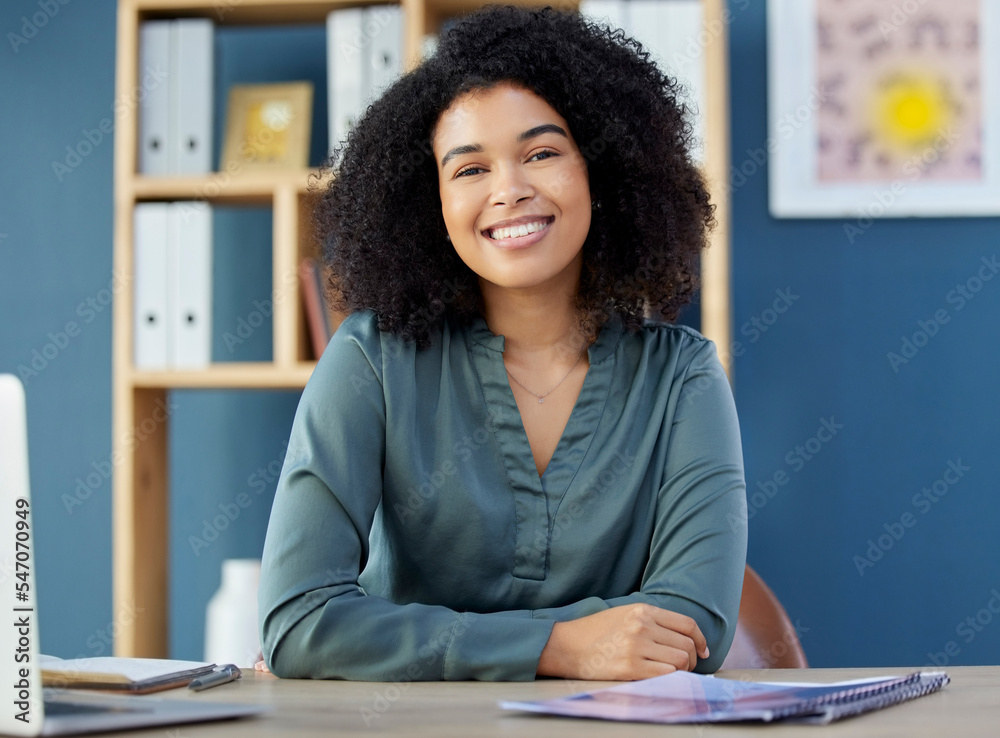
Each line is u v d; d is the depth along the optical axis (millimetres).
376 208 1336
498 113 1242
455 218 1251
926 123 2467
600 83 1312
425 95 1307
